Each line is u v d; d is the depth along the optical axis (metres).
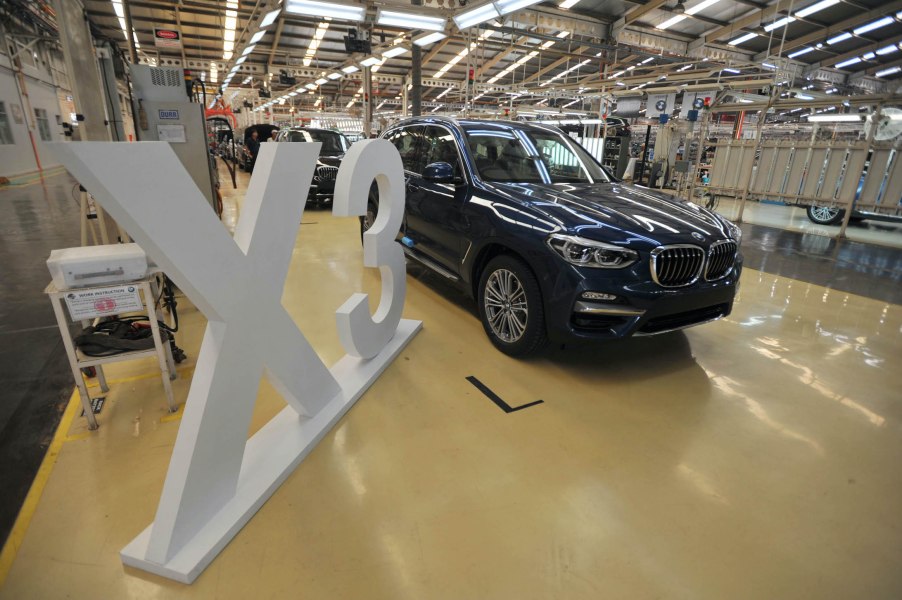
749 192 9.14
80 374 2.09
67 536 1.60
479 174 3.29
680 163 9.48
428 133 4.03
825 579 1.53
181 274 1.37
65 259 1.96
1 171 12.77
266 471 1.86
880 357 3.20
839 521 1.78
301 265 4.98
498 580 1.49
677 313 2.61
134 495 1.78
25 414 2.30
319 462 2.00
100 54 4.25
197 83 4.01
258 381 1.77
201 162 4.09
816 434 2.32
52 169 16.28
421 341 3.20
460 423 2.30
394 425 2.27
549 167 3.61
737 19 11.78
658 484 1.94
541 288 2.62
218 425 1.59
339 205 2.18
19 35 13.98
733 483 1.96
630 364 2.98
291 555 1.55
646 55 13.64
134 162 1.19
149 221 1.25
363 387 2.51
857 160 7.34
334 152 9.44
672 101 12.91
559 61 17.11
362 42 10.29
